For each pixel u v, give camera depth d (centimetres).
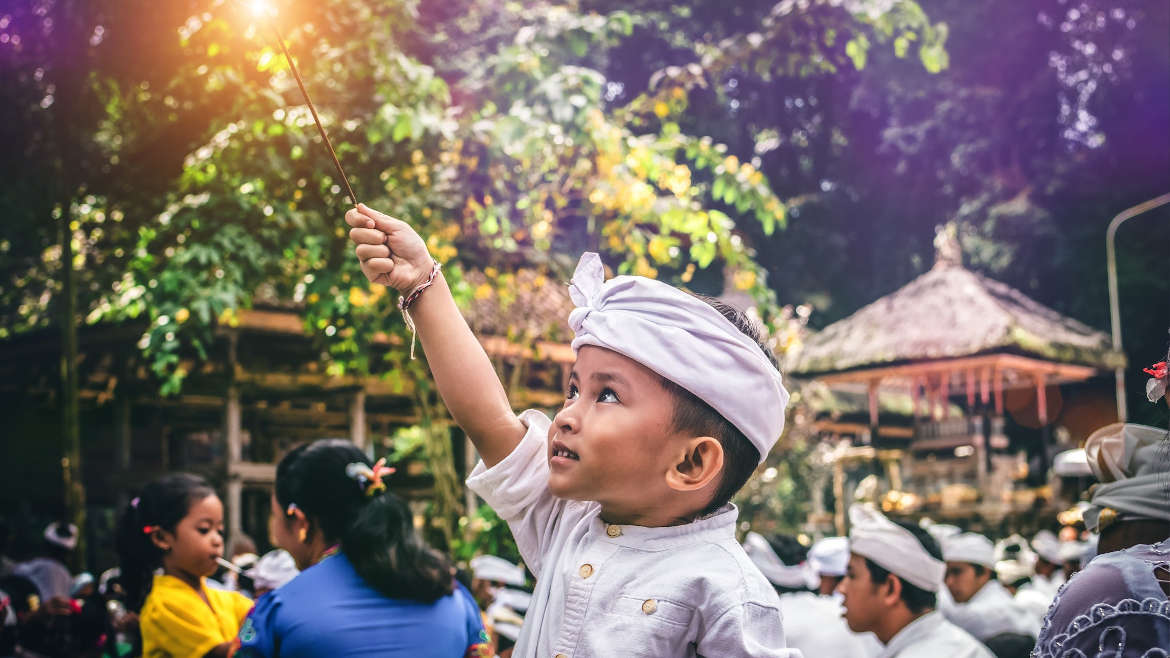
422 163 658
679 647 137
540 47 678
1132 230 2309
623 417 138
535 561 164
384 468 258
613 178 671
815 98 2423
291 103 602
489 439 164
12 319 1108
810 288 2370
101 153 788
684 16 2058
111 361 1031
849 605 328
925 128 2338
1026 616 517
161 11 634
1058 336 1547
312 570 242
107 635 401
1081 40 2372
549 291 966
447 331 161
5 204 873
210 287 582
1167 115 2292
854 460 1368
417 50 1037
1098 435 170
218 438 1128
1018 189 2375
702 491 143
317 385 959
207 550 315
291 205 607
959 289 1586
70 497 784
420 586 240
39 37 724
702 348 139
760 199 692
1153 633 135
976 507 1409
